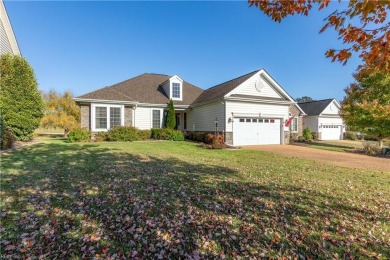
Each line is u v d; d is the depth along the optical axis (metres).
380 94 13.23
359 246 2.69
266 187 4.98
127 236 2.84
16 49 17.00
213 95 17.12
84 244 2.65
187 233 2.93
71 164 7.07
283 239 2.82
